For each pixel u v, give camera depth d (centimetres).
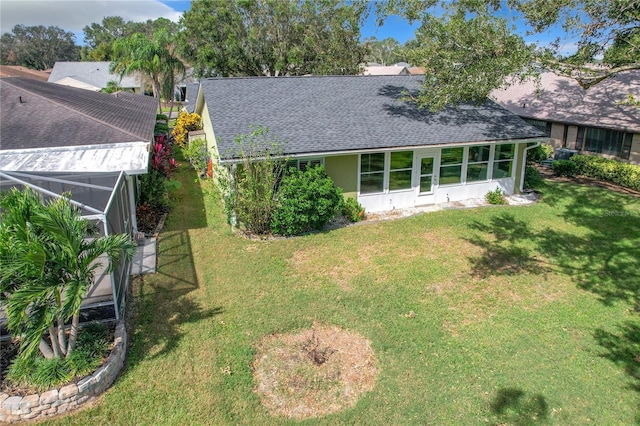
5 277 632
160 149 1912
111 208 962
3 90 1584
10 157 1245
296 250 1327
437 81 1595
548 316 988
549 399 741
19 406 673
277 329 929
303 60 3950
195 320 956
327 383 777
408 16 1509
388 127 1680
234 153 1397
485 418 702
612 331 934
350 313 991
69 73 6038
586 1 1250
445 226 1533
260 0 3872
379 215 1652
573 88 2622
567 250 1345
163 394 743
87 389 718
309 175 1450
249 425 687
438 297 1065
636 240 1413
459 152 1745
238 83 1834
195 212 1659
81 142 1391
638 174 1931
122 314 936
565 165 2219
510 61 1323
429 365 820
